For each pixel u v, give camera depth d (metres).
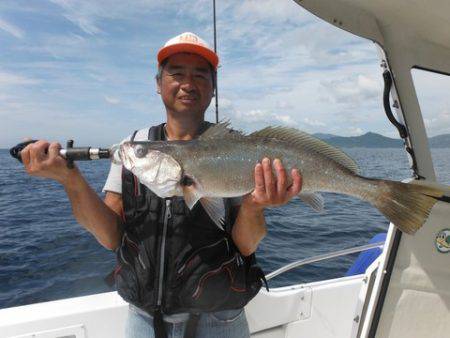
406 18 1.05
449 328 1.02
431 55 1.16
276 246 3.37
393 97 1.14
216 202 1.05
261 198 0.97
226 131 1.09
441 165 1.15
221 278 1.01
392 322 1.04
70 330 1.25
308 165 1.03
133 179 1.09
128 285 1.04
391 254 1.02
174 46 1.10
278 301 1.52
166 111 1.21
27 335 1.21
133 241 1.05
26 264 3.33
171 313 1.02
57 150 0.93
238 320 1.08
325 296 1.60
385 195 1.00
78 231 4.36
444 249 1.01
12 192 7.86
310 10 1.01
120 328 1.31
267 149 1.03
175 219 1.04
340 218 4.51
